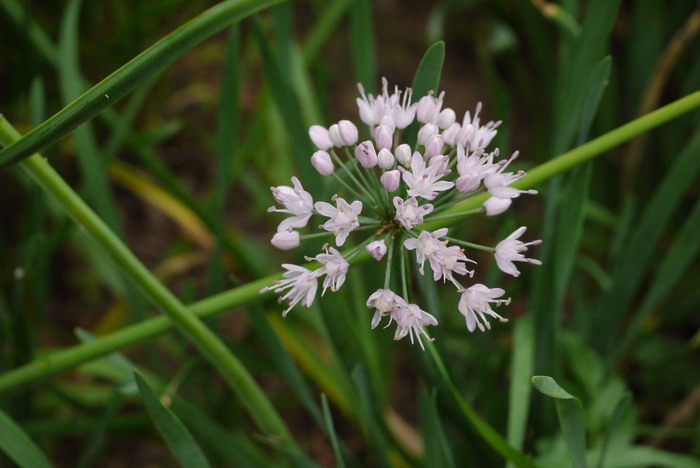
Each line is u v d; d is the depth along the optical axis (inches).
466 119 10.5
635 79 15.2
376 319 10.1
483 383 13.0
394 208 10.3
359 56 12.7
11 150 10.2
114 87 10.1
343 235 10.2
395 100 10.5
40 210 12.8
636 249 12.9
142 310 12.8
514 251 10.2
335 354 12.7
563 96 12.4
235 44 11.7
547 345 12.4
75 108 10.1
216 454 13.3
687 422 13.6
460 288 10.2
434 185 10.1
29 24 14.2
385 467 12.2
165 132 14.6
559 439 12.1
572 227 11.9
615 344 14.1
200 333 11.1
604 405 12.5
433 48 10.8
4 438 10.8
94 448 12.5
